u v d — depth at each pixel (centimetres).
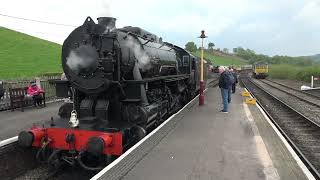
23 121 1250
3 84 1680
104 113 961
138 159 790
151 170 716
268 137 1042
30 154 979
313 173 805
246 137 1040
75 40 973
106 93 984
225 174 694
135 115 984
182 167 738
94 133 859
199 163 769
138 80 997
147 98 1084
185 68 2028
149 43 1230
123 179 662
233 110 1647
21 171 939
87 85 957
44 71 4738
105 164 908
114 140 859
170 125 1199
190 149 890
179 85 1738
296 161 786
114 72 966
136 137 982
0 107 1537
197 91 2652
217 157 818
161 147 907
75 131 873
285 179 664
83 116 977
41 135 890
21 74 4172
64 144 884
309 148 1167
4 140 906
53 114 1411
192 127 1192
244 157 818
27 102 1600
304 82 5291
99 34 947
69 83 1027
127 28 1227
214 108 1711
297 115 1783
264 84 4828
